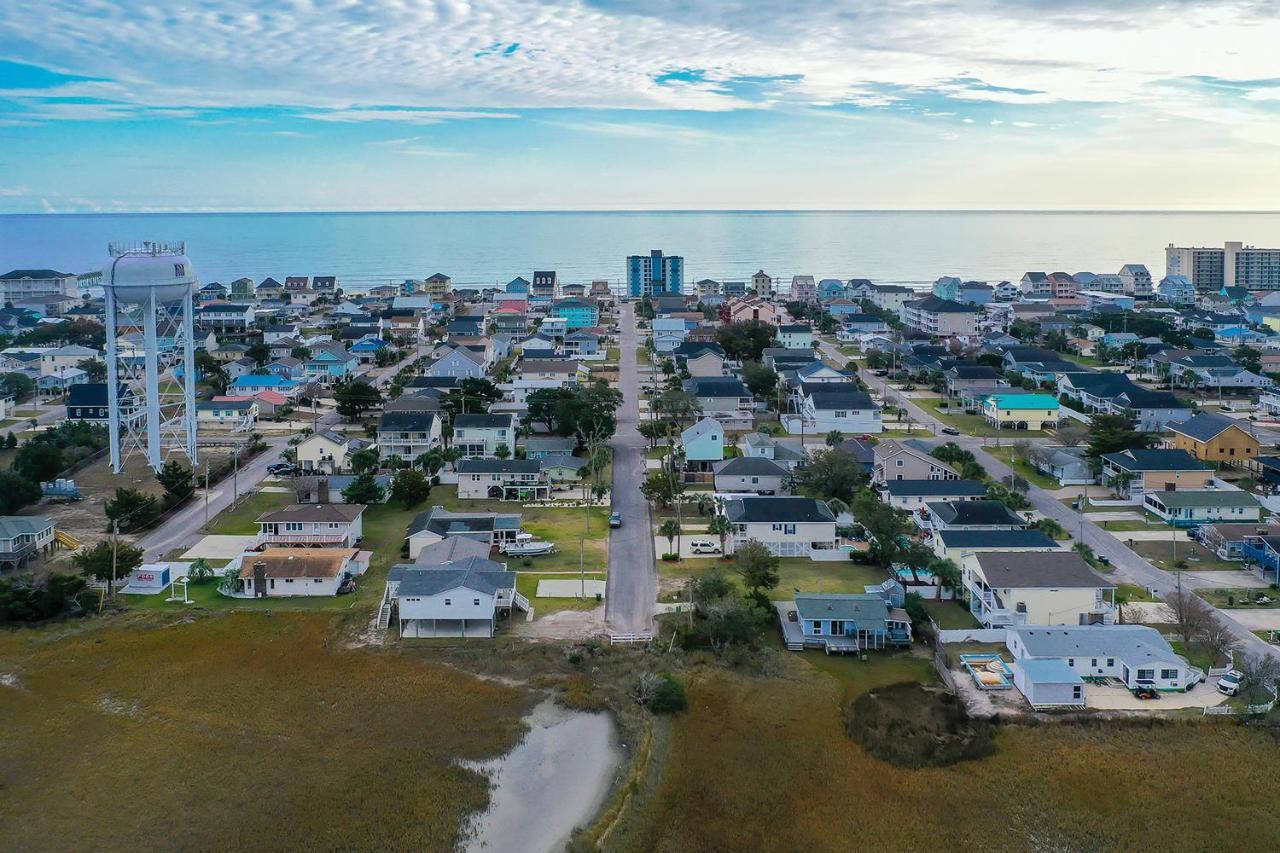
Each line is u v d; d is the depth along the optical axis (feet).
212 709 208.44
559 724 203.62
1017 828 170.50
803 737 197.57
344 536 296.10
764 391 504.84
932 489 327.47
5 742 196.44
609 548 299.17
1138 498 338.95
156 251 374.63
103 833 168.66
